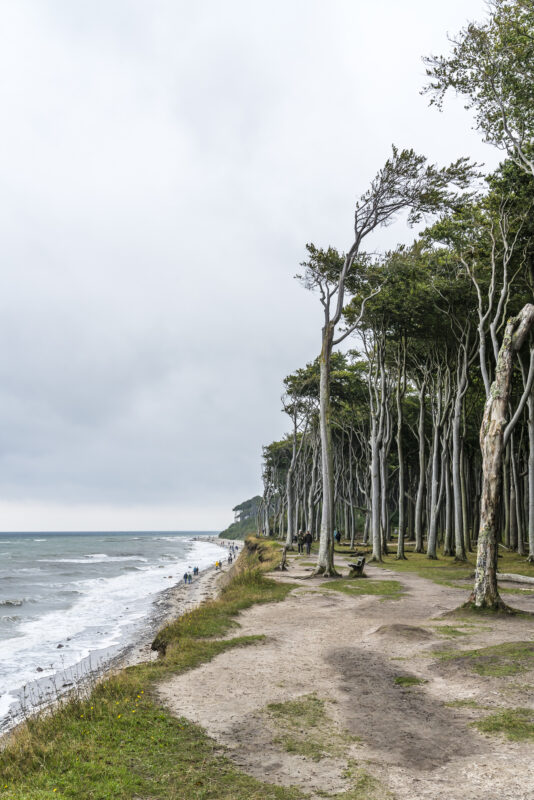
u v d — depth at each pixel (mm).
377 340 34375
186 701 7668
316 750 5977
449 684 8180
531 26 18406
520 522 34438
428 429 49594
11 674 16719
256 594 18625
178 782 5227
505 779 5098
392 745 6055
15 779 5375
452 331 31031
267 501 91250
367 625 13141
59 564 70750
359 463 55031
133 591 40469
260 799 4875
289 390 48219
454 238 25984
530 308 14547
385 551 37344
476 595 14086
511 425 16469
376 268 29391
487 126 21000
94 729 6543
